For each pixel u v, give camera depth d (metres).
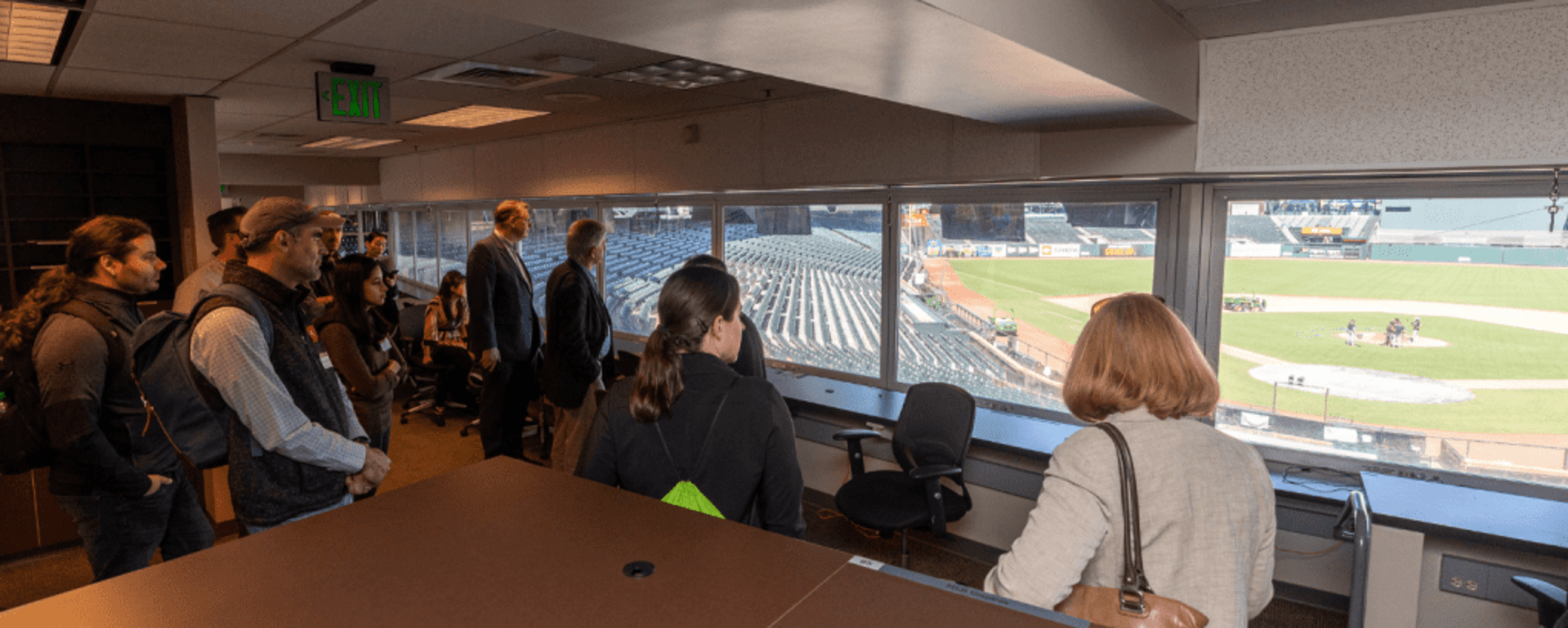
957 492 3.37
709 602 0.61
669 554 0.69
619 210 6.07
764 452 1.48
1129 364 1.14
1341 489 2.92
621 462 1.49
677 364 1.43
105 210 4.84
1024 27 1.73
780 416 1.51
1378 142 2.64
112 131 4.66
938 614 0.60
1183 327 1.18
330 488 2.01
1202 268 3.26
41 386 2.18
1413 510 2.54
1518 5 2.38
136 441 2.39
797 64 1.96
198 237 4.50
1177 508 1.08
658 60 3.38
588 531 0.75
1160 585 1.08
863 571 0.67
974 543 3.67
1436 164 2.56
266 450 1.88
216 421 2.04
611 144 5.46
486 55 3.30
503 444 4.23
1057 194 3.62
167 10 2.58
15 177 4.62
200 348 1.82
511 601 0.60
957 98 2.44
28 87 4.12
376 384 3.45
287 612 0.58
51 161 4.70
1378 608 2.56
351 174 8.46
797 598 0.62
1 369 2.28
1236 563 1.08
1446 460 2.87
